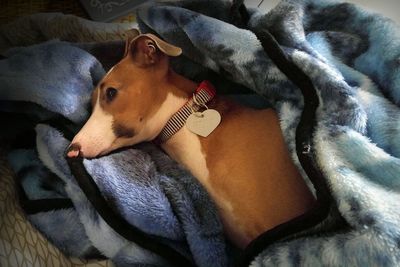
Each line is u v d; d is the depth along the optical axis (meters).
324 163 0.57
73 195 0.66
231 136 0.65
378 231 0.50
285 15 0.70
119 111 0.64
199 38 0.71
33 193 0.72
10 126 0.77
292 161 0.62
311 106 0.61
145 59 0.65
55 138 0.69
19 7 1.11
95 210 0.65
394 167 0.56
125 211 0.62
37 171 0.73
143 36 0.64
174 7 0.75
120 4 1.08
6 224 0.67
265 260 0.58
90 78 0.74
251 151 0.64
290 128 0.63
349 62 0.71
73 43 0.81
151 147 0.68
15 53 0.78
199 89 0.66
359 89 0.67
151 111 0.65
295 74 0.63
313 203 0.61
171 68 0.72
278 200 0.62
